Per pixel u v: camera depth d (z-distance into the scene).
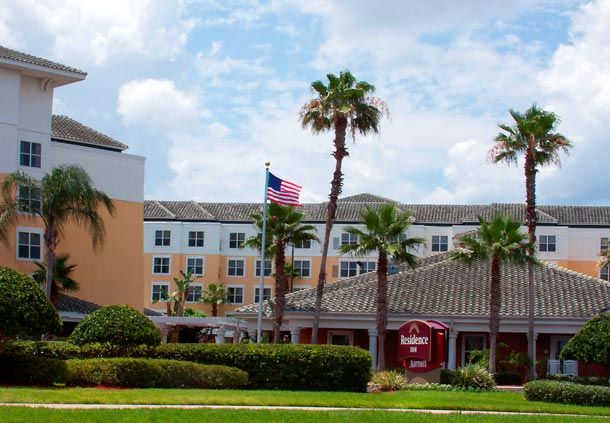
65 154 62.28
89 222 53.50
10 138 57.22
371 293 54.16
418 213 99.25
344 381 33.09
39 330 28.48
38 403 23.20
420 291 53.78
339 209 99.31
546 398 30.20
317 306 51.06
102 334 31.72
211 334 73.19
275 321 53.62
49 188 48.53
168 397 25.19
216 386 30.78
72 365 29.12
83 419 19.73
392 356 52.56
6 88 57.31
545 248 93.88
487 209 97.62
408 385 37.31
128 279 64.94
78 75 59.50
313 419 21.28
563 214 97.31
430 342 38.62
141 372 29.28
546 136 51.22
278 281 54.75
